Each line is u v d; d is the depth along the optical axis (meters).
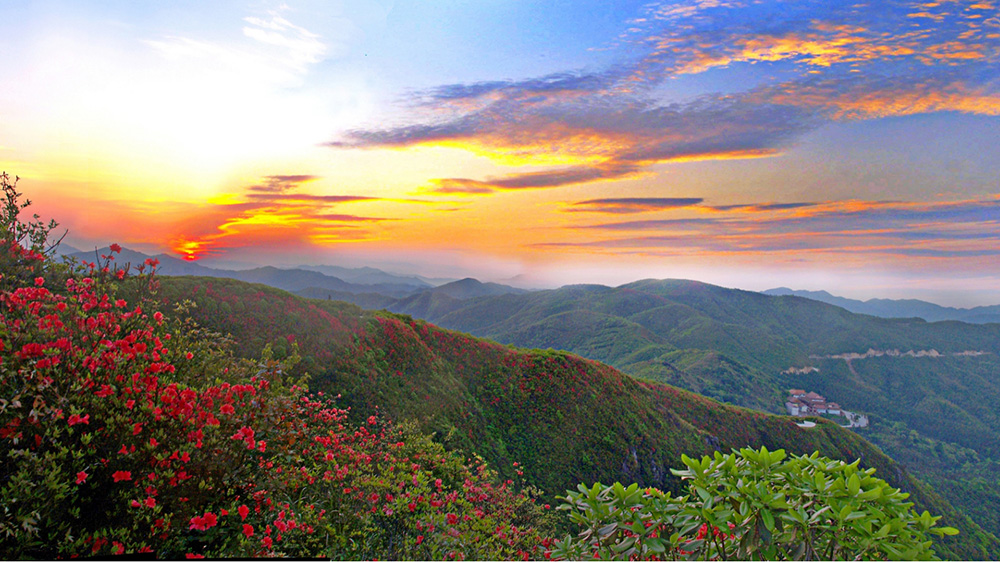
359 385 30.09
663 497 2.36
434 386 36.56
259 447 3.54
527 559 4.95
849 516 1.87
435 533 4.21
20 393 2.48
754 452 2.21
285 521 3.40
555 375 46.25
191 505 2.99
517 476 32.88
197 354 4.03
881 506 2.01
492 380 43.56
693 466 2.28
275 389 4.23
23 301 3.05
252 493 3.44
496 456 33.81
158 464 2.83
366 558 3.79
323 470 4.94
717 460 2.28
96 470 2.66
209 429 3.21
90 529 2.61
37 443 2.48
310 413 6.76
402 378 34.62
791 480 2.13
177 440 3.03
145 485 2.69
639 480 40.53
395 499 4.46
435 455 7.22
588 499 2.41
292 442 4.12
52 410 2.51
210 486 3.07
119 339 3.26
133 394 2.96
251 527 3.05
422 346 40.78
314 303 36.34
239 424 3.52
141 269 4.04
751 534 2.09
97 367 2.93
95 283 3.54
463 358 44.56
